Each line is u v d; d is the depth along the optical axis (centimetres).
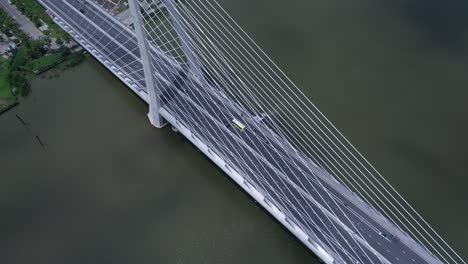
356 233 7856
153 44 10794
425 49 11344
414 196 8781
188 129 9388
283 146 9088
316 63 11062
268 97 9944
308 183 8531
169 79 10156
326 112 10112
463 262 7706
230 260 8206
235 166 8719
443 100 10312
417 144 9562
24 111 10638
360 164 9244
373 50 11344
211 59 11131
